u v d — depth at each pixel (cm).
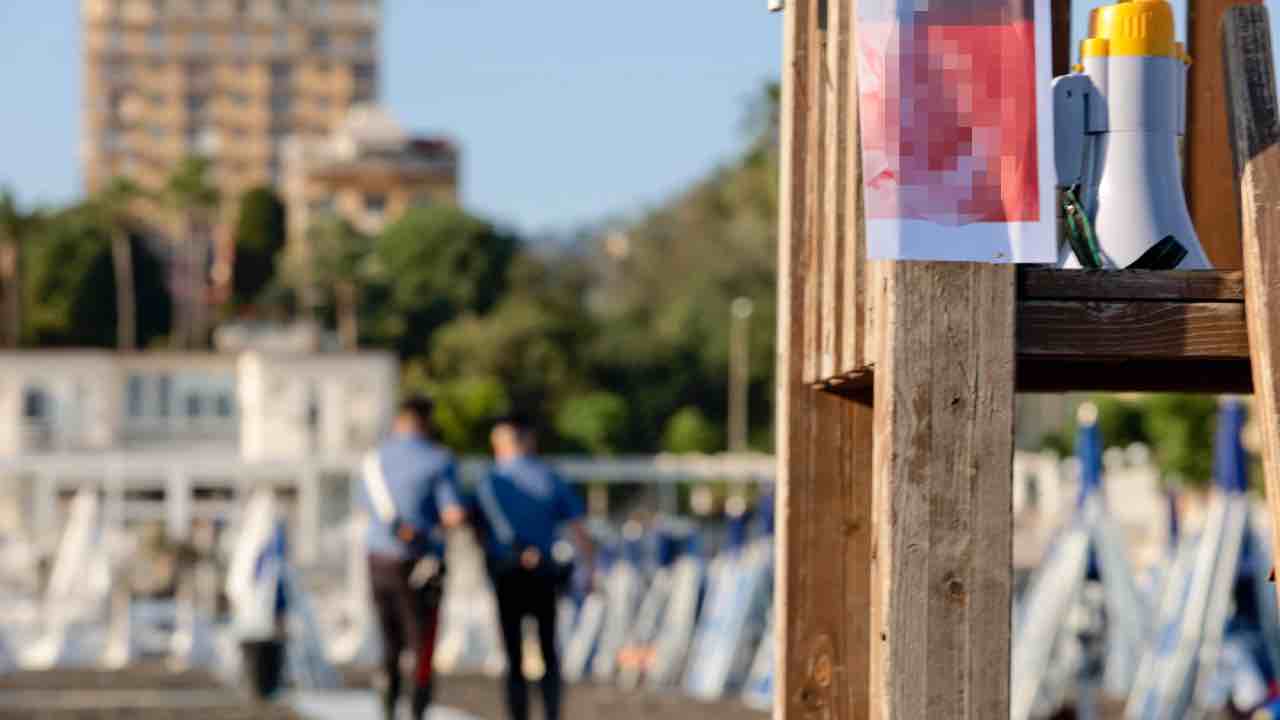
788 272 774
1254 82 640
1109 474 8150
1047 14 610
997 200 607
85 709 2991
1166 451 7944
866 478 766
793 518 769
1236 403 2161
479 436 18438
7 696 3275
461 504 2175
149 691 3403
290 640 3366
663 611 4053
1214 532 2159
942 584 602
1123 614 2156
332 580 10106
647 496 14188
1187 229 701
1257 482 6266
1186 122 782
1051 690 2166
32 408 18000
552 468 2181
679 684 3794
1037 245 605
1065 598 2125
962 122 608
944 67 609
